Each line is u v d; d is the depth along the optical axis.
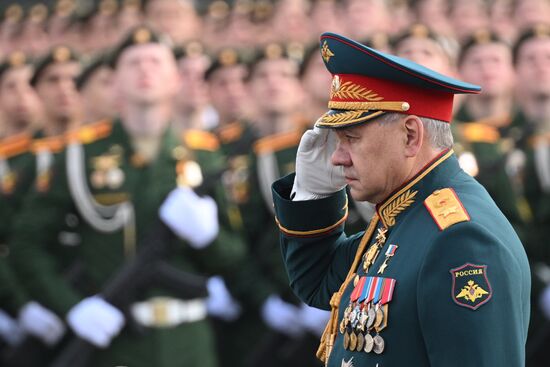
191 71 30.22
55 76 28.53
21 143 30.72
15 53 31.59
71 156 23.23
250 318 26.41
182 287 22.67
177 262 22.97
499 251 10.60
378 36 26.97
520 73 28.20
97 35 42.53
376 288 11.10
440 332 10.52
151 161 23.31
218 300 26.17
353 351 11.23
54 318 24.44
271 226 26.17
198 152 23.89
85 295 23.12
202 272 23.55
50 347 24.84
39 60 28.80
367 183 11.30
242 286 26.09
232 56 30.70
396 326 10.88
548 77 27.73
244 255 24.94
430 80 11.00
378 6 40.28
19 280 23.39
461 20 41.88
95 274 23.08
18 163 29.53
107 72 26.83
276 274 25.80
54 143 27.66
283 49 27.44
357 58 11.11
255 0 43.38
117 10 42.09
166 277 22.62
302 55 27.77
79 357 22.58
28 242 23.22
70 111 28.58
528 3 40.28
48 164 27.28
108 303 22.52
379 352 10.95
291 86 27.23
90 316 22.44
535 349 25.89
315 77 26.67
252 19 42.34
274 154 26.39
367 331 11.07
